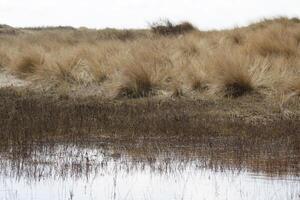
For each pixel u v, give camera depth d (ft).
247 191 60.08
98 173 67.05
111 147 79.51
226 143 81.66
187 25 221.46
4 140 82.74
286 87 111.45
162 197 58.34
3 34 307.78
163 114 100.99
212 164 70.64
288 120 96.78
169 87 118.83
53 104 111.14
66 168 68.90
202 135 86.84
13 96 120.67
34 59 144.66
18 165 70.13
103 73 130.93
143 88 118.83
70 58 139.95
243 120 96.94
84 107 107.14
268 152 76.48
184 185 62.34
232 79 114.32
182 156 74.43
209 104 108.37
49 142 82.33
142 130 89.71
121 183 63.16
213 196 58.49
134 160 72.74
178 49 151.02
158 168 68.95
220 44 157.99
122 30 261.44
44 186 62.03
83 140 83.66
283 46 138.10
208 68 122.31
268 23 201.57
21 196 58.59
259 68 121.60
